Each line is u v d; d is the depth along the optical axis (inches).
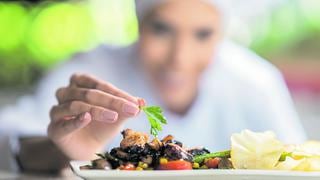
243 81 60.9
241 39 76.7
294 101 82.3
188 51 54.4
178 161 23.8
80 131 32.6
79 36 89.0
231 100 60.2
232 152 24.3
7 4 95.5
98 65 60.5
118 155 24.4
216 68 59.5
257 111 61.4
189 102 57.9
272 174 22.6
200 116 58.7
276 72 64.9
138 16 54.5
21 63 90.0
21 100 72.8
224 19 54.8
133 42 58.4
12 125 51.4
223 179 22.6
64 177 40.9
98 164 23.5
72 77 32.5
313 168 24.2
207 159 24.7
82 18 88.7
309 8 80.0
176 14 53.2
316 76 82.0
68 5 90.7
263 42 79.4
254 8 73.5
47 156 43.3
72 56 62.6
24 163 44.7
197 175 22.3
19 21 92.5
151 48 54.9
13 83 89.3
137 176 22.1
